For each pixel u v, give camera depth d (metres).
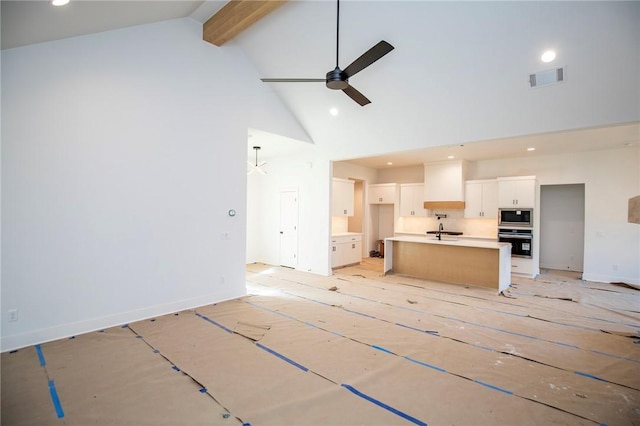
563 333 3.47
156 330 3.47
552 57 3.24
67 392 2.30
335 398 2.25
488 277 5.54
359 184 9.34
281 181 7.25
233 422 2.00
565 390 2.37
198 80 4.34
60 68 3.19
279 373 2.60
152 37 3.88
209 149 4.45
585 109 3.45
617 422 2.00
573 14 2.87
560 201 7.32
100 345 3.08
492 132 4.17
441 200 7.72
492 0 3.01
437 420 2.02
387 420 2.02
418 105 4.45
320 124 5.71
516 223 6.66
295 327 3.60
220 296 4.58
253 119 5.04
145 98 3.82
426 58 3.78
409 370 2.66
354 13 3.58
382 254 9.18
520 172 7.04
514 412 2.11
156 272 3.93
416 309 4.29
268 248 7.58
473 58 3.57
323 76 4.64
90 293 3.42
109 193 3.54
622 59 3.00
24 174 3.00
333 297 4.85
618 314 4.11
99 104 3.46
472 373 2.61
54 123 3.16
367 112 5.00
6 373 2.55
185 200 4.20
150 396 2.27
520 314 4.11
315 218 6.58
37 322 3.09
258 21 4.22
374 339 3.29
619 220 5.94
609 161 6.06
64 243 3.24
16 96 2.94
